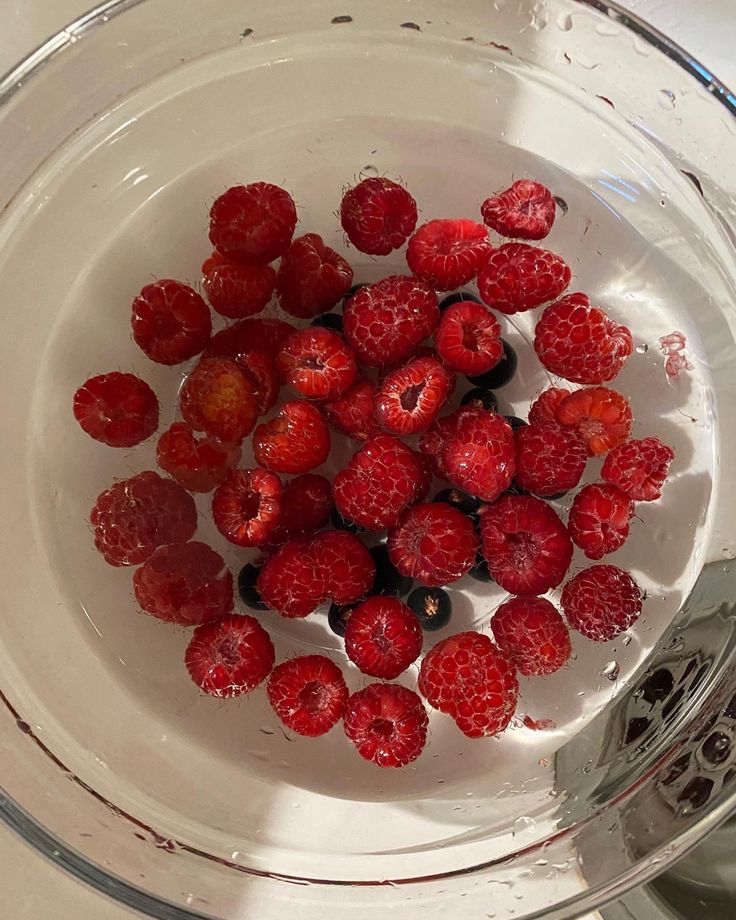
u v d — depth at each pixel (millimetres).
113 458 180
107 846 150
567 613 173
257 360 170
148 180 188
